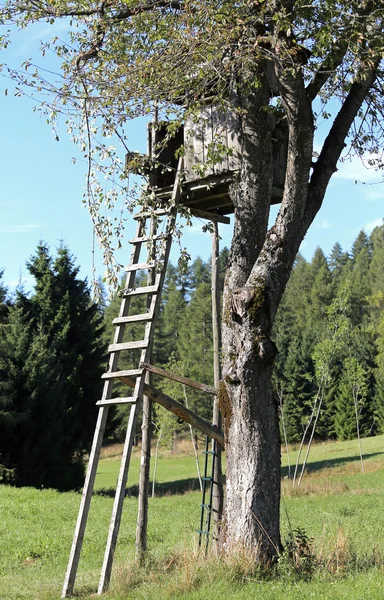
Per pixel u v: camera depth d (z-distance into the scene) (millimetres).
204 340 85562
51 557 15828
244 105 11078
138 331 87938
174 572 10461
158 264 11297
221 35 10227
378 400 73625
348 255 164500
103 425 11273
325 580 9195
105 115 11211
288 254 10680
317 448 66812
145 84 10875
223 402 10680
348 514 22969
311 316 111500
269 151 11164
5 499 26344
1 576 13328
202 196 12328
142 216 11836
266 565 9859
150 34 10727
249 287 10484
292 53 9914
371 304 89125
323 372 45281
